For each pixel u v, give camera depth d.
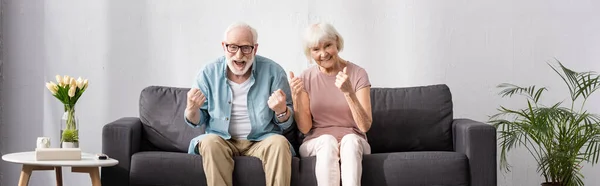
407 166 3.48
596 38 4.48
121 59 4.55
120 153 3.58
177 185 3.49
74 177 4.63
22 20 4.55
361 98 3.73
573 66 4.49
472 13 4.50
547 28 4.50
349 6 4.51
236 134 3.68
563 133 4.07
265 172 3.45
